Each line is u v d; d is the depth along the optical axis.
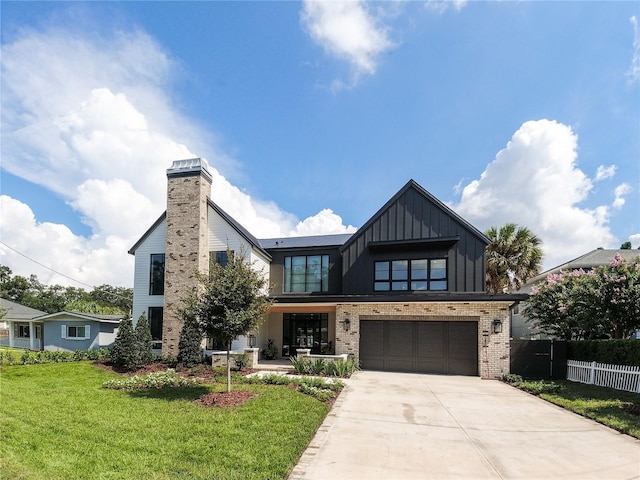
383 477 5.25
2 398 9.22
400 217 17.67
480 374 14.81
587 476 5.44
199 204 18.66
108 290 61.44
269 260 20.73
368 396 10.60
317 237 23.12
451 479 5.25
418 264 17.14
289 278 20.56
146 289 19.66
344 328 16.53
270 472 5.10
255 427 7.01
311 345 20.28
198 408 8.46
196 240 18.41
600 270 13.02
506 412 9.16
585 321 13.12
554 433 7.51
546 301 16.91
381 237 17.77
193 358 15.55
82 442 6.15
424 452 6.29
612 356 12.20
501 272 23.42
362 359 16.41
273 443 6.20
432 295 15.18
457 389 12.05
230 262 10.61
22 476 4.68
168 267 18.45
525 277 23.22
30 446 5.89
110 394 10.12
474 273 16.25
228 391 9.92
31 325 29.75
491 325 15.02
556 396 10.80
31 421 7.25
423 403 9.91
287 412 8.05
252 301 10.28
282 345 20.55
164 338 17.91
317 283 20.08
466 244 16.58
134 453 5.70
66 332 26.36
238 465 5.32
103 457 5.52
